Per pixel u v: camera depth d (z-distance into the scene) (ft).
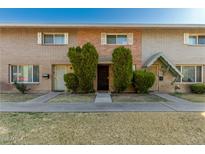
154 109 24.93
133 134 15.84
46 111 23.62
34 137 15.08
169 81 47.26
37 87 46.75
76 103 29.58
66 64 47.32
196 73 48.26
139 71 44.06
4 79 46.42
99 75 48.75
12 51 46.44
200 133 16.12
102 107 26.27
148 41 47.39
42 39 46.85
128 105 27.84
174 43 47.55
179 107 26.37
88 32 46.83
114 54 42.01
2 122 18.98
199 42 48.16
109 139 14.76
